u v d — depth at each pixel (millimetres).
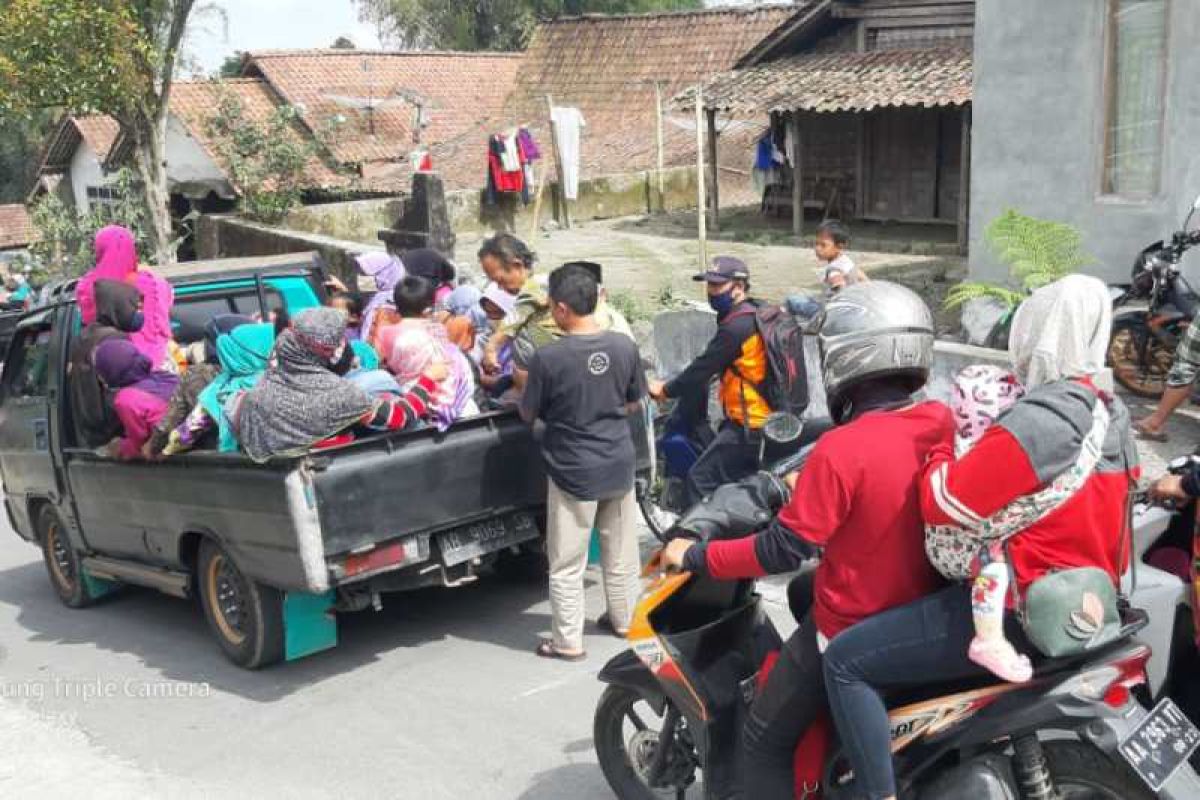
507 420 5879
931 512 2934
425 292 5867
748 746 3514
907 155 18984
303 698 5527
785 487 3729
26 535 7602
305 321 5227
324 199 25125
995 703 3023
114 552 6762
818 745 3416
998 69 10344
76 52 18984
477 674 5648
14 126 45219
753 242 18125
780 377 6180
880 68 17297
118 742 5172
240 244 18703
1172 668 3652
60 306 6879
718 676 3744
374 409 5336
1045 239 8914
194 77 25484
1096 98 9836
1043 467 2771
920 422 3143
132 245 6695
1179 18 9211
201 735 5195
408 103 28578
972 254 10805
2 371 7477
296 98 27359
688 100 18578
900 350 3127
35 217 24391
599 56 28734
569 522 5602
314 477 5152
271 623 5691
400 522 5445
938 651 3029
